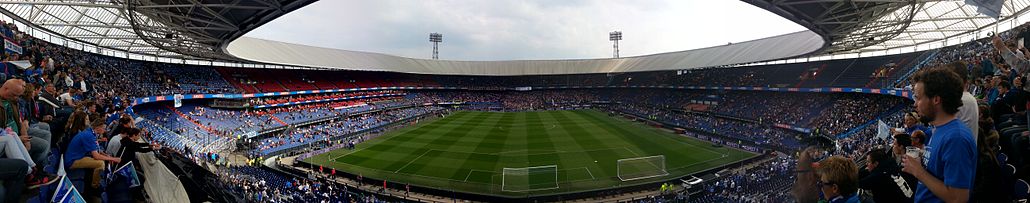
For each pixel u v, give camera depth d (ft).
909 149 14.51
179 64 180.86
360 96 261.03
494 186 93.61
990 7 37.32
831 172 12.54
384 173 105.40
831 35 111.65
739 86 214.28
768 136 138.41
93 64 120.98
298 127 177.58
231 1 80.69
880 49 161.48
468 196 87.20
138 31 84.74
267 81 216.54
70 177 19.74
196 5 73.26
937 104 10.67
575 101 308.81
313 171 109.60
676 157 120.16
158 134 108.47
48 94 32.60
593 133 169.89
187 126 136.87
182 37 109.09
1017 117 20.47
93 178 20.20
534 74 338.34
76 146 20.45
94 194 20.18
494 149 136.46
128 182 21.27
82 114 26.08
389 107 252.01
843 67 181.27
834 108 149.28
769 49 207.72
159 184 22.00
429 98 308.60
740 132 151.02
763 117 169.68
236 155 126.21
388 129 187.83
